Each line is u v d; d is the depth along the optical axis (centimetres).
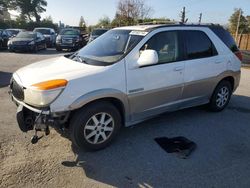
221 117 547
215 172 354
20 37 1820
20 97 372
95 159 376
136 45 419
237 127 500
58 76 361
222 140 445
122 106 408
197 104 526
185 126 495
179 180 336
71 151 393
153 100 443
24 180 325
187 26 493
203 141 439
